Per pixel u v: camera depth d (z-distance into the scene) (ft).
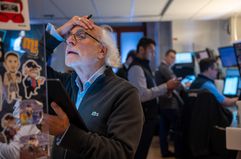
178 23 18.45
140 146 9.18
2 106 2.21
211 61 11.53
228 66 12.94
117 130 3.41
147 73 9.64
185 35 18.54
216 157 9.41
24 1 2.28
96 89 3.91
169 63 14.10
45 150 2.47
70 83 4.58
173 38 18.52
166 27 21.08
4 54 2.23
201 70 11.85
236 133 5.79
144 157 9.30
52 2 11.41
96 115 3.70
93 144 3.07
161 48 21.20
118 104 3.61
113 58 4.22
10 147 2.26
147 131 9.34
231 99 11.23
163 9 13.41
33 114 2.38
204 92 9.82
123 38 23.71
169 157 13.23
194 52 17.21
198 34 18.47
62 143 2.98
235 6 12.80
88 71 4.02
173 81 9.55
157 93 9.33
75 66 4.02
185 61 16.99
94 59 3.93
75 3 11.76
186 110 10.32
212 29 18.38
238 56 8.70
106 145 3.17
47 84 2.63
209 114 9.68
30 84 2.37
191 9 13.33
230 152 8.70
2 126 2.21
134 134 3.44
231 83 13.16
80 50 3.88
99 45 3.98
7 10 2.19
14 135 2.27
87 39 3.90
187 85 14.82
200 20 17.97
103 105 3.70
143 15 14.84
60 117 2.90
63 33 4.19
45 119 2.49
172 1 11.62
